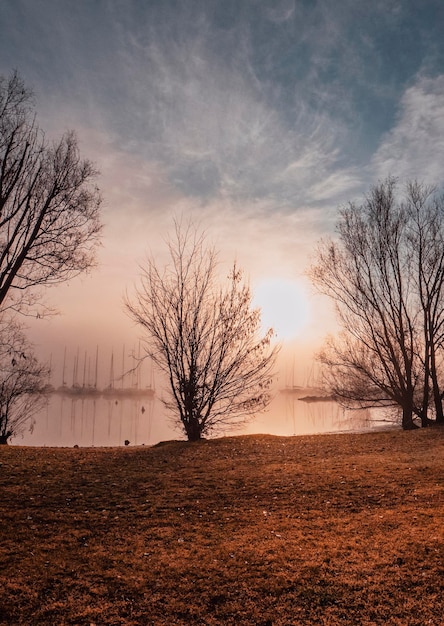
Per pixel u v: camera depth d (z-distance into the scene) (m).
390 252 30.41
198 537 11.21
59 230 23.97
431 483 14.71
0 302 22.28
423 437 22.70
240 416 28.16
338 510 12.88
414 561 9.66
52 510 12.78
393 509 12.72
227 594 8.70
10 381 35.66
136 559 10.03
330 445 22.06
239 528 11.75
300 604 8.35
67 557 10.06
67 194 23.95
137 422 94.38
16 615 7.97
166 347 27.62
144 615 8.08
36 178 23.34
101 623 7.83
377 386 34.34
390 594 8.58
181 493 14.46
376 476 15.80
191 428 27.30
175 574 9.41
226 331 27.95
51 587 8.88
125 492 14.55
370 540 10.79
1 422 36.16
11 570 9.41
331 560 9.88
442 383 35.31
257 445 22.56
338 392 35.56
